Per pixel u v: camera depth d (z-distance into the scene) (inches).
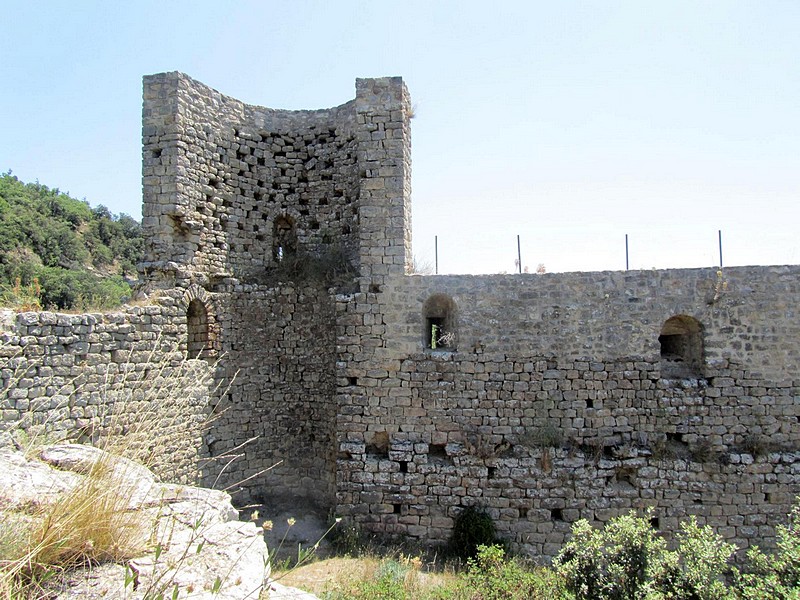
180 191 657.0
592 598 413.7
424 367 643.5
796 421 625.6
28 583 154.2
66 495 189.9
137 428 296.5
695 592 407.2
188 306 666.8
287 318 754.8
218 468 677.9
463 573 492.7
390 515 621.3
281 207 799.1
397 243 660.1
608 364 632.4
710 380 630.5
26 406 439.5
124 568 171.5
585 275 642.8
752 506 604.1
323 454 725.9
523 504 608.4
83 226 1768.0
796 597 374.6
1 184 1748.3
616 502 603.8
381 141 670.5
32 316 450.9
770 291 637.3
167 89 661.9
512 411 631.8
